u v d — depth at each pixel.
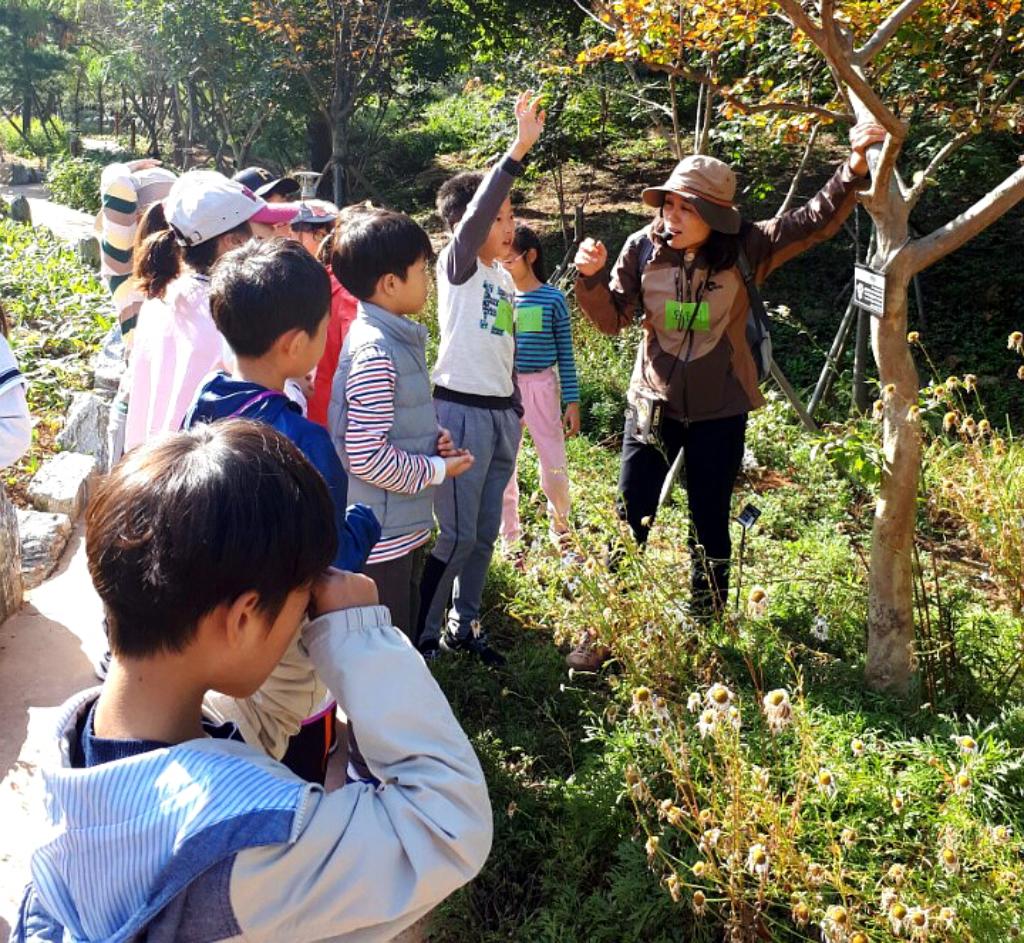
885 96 6.74
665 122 15.43
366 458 3.23
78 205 25.92
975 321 11.38
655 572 4.01
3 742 3.67
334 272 3.42
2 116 42.09
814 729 3.22
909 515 3.71
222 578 1.16
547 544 4.84
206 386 2.49
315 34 17.42
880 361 3.69
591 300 4.26
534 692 4.02
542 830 3.16
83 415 6.46
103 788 1.14
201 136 23.12
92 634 4.47
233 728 1.36
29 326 9.01
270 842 1.12
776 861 2.56
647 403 4.23
